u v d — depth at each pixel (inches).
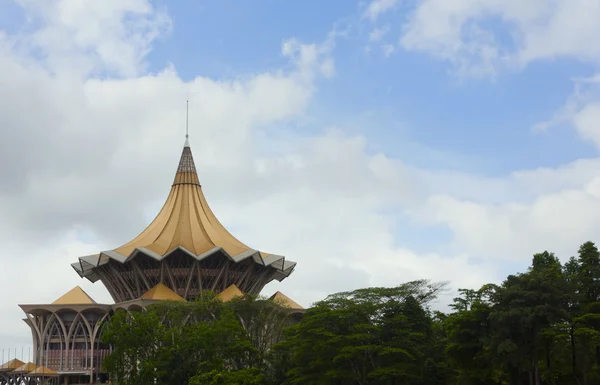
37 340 5132.9
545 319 2559.1
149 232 5324.8
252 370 2923.2
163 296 4744.1
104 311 5029.5
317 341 2930.6
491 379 2888.8
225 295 4729.3
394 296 3127.5
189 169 5713.6
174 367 3019.2
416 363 2915.8
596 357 2709.2
